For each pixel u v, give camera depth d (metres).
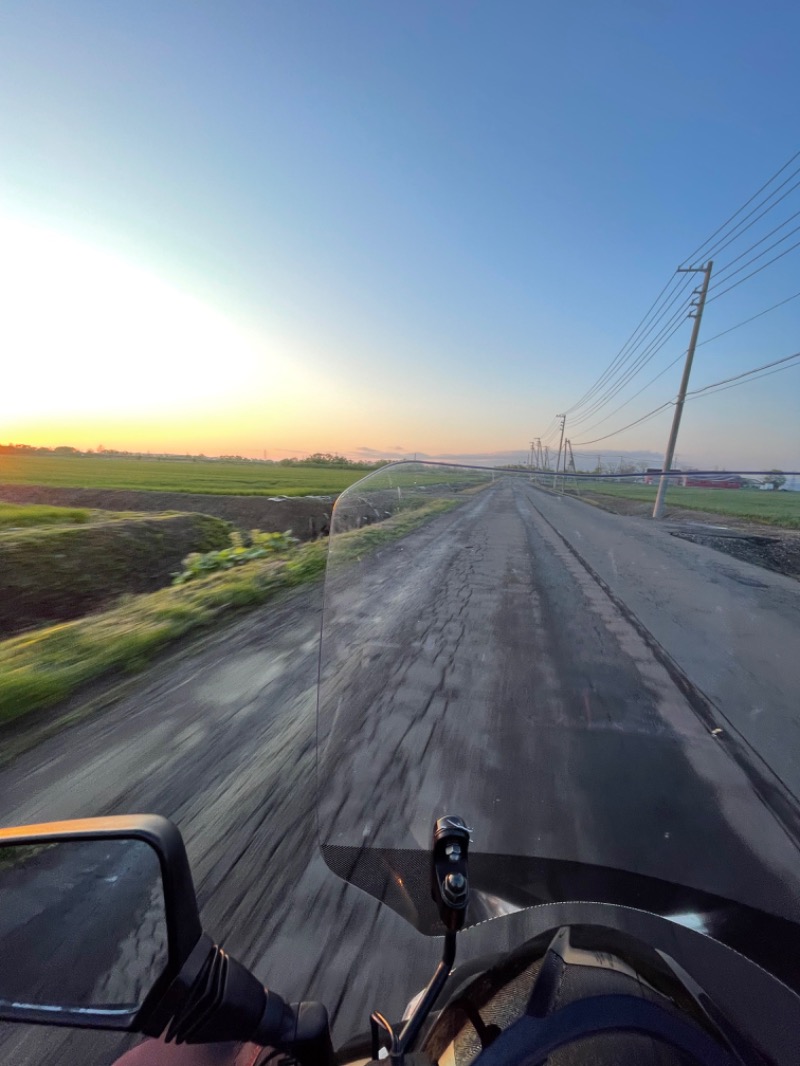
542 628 2.19
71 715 3.96
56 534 14.53
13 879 1.75
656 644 2.10
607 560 2.57
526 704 1.94
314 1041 1.06
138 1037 1.65
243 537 16.50
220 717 3.86
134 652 5.13
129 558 15.07
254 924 1.95
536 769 1.80
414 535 2.79
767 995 1.15
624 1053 0.80
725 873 1.59
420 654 2.14
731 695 1.92
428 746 1.89
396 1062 0.91
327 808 1.80
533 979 0.97
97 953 1.39
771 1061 0.93
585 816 1.70
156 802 2.88
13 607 10.93
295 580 7.64
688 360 26.25
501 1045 0.86
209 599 6.77
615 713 1.89
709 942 1.36
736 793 1.74
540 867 1.61
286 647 5.30
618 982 0.92
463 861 0.96
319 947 1.83
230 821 2.65
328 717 2.04
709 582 2.35
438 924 1.52
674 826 1.68
